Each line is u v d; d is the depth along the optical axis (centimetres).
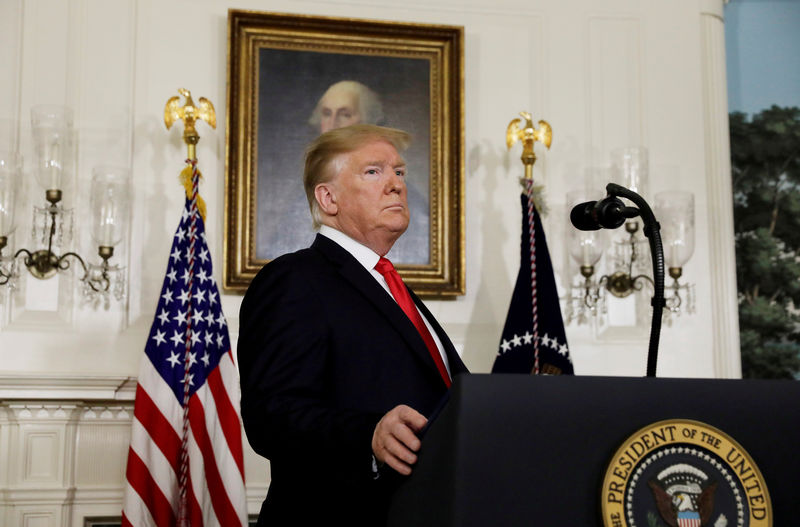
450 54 464
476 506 106
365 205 221
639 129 484
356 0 470
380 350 186
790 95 512
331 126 450
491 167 466
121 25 443
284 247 436
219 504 370
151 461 369
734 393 114
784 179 503
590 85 484
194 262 394
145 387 376
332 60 455
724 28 516
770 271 493
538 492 107
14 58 429
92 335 414
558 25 487
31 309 411
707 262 476
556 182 471
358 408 180
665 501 107
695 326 469
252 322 188
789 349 489
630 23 494
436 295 446
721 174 486
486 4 482
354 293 194
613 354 460
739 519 107
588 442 110
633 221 454
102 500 395
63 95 431
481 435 108
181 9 450
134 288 423
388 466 136
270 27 450
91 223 409
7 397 376
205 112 413
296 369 177
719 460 109
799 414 115
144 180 432
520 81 478
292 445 156
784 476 112
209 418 381
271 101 446
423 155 456
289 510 179
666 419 111
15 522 381
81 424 398
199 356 383
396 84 459
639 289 450
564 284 462
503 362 412
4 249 409
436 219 450
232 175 433
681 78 493
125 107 436
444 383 187
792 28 517
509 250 460
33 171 409
